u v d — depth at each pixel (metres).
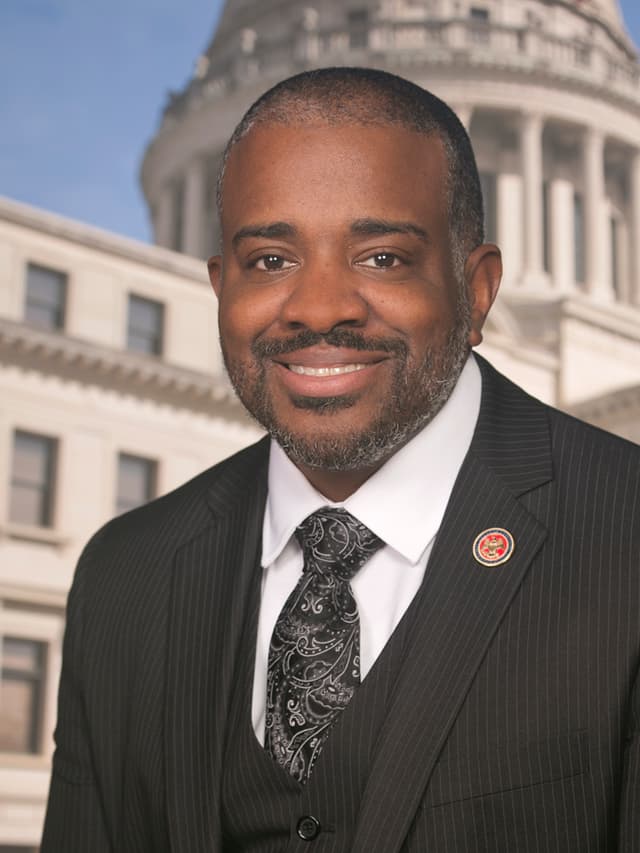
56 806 2.49
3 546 32.50
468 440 2.22
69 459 34.31
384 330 2.01
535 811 1.90
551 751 1.91
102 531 2.64
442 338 2.07
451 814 1.90
